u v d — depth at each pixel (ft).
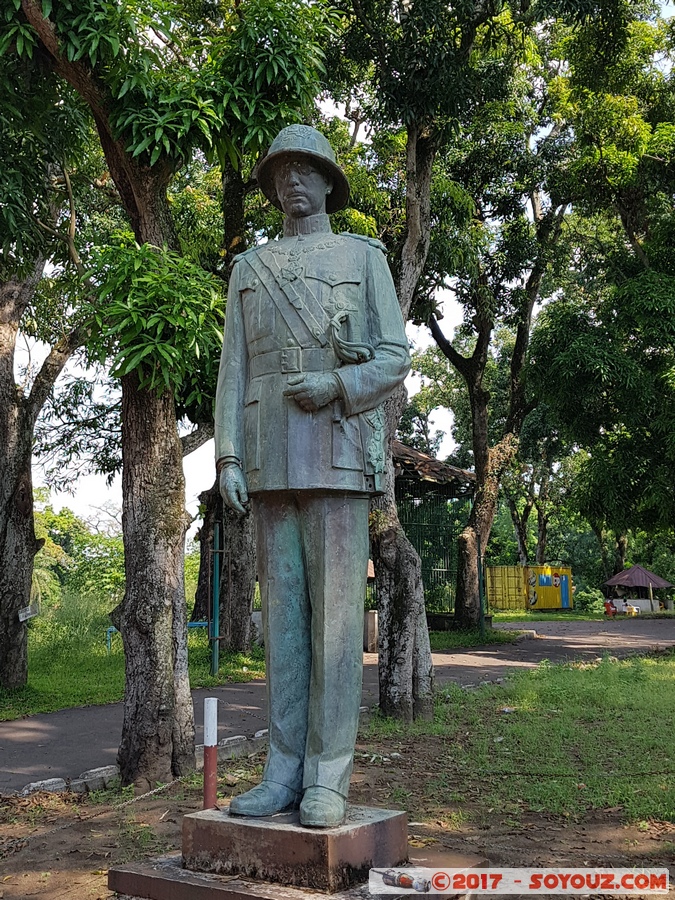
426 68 32.50
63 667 47.21
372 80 36.22
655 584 119.85
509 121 60.64
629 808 18.83
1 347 39.99
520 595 120.06
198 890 11.62
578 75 52.54
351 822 12.21
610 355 49.98
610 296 54.39
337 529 13.19
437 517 75.92
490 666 47.55
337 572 13.12
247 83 23.61
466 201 48.67
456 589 69.87
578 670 42.45
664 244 54.90
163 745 22.00
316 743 12.75
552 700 33.91
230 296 14.60
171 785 21.65
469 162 59.82
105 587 76.64
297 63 23.36
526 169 59.47
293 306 13.58
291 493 13.29
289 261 13.99
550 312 55.36
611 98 54.39
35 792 21.61
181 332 21.42
